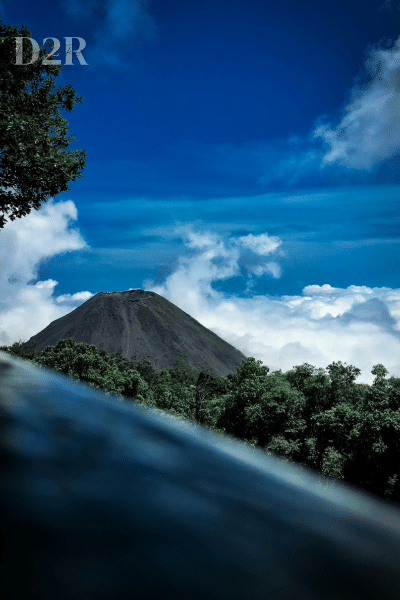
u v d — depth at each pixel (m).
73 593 0.64
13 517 0.89
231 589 0.76
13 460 1.26
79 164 13.80
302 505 1.37
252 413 37.31
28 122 12.12
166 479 1.36
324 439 33.25
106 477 1.26
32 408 2.09
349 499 1.60
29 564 0.72
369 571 0.94
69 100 13.93
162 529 0.98
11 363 4.21
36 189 13.16
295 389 37.81
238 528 1.07
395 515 1.46
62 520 0.93
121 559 0.80
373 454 25.22
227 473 1.59
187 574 0.78
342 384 35.12
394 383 27.59
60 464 1.32
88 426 1.91
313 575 0.88
